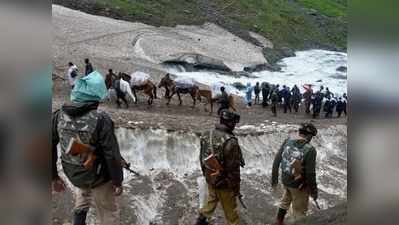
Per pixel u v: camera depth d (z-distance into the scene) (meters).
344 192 18.62
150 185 15.38
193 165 17.92
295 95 31.67
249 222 12.55
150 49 38.38
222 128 6.72
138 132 17.62
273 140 20.95
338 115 31.62
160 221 13.45
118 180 4.91
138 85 25.09
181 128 18.80
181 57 37.62
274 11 59.22
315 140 23.38
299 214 7.43
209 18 51.72
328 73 45.44
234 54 44.44
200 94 26.05
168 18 48.25
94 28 39.28
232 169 6.65
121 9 45.72
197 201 14.84
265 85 31.89
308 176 7.26
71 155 4.84
